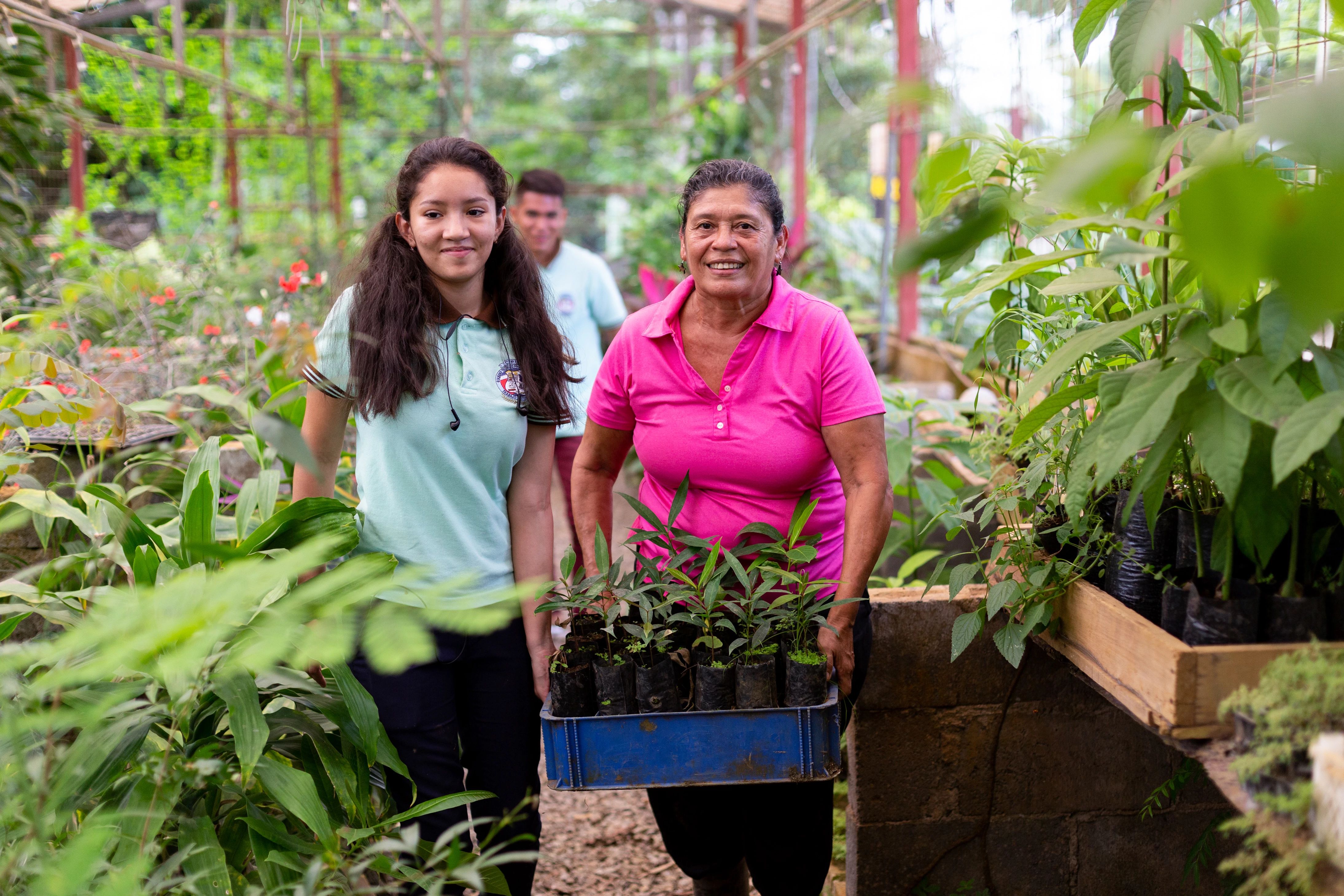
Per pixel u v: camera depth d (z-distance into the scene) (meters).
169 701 1.83
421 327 2.09
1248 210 0.44
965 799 2.48
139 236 7.53
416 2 16.48
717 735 1.95
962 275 4.19
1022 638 2.03
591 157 19.64
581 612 2.16
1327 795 1.18
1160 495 1.60
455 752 2.15
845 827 2.98
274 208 11.32
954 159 0.58
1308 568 1.62
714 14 12.84
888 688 2.44
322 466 2.17
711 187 2.01
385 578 1.71
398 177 2.12
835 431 2.08
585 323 4.27
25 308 3.75
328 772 2.01
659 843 3.09
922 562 3.16
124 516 2.00
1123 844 2.51
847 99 4.38
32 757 1.72
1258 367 1.41
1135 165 0.46
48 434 2.82
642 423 2.19
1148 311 1.62
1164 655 1.56
